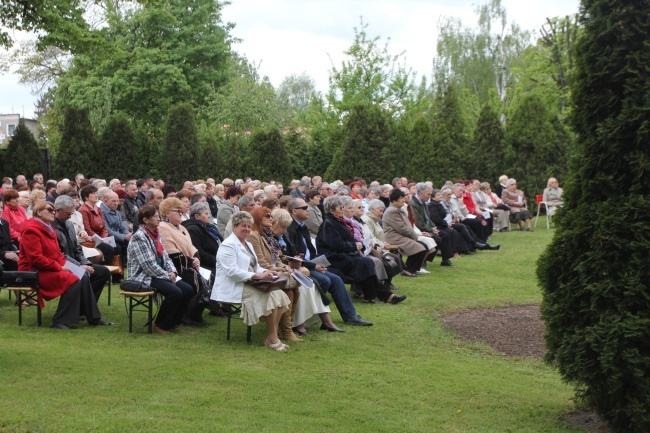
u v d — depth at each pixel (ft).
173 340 23.13
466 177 77.20
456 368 21.18
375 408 17.08
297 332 24.80
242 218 22.86
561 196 17.34
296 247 28.58
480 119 77.05
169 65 104.22
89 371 18.97
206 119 102.37
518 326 26.94
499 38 150.30
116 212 35.94
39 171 69.51
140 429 14.85
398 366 21.08
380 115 74.49
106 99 99.09
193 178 70.49
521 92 118.73
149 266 23.84
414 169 76.59
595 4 16.43
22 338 22.59
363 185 53.01
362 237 33.53
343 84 99.91
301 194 46.91
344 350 22.76
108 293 28.94
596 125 16.62
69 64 117.39
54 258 24.62
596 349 15.56
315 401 17.38
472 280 37.63
